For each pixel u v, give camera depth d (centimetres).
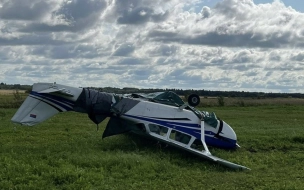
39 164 854
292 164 1033
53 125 1639
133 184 772
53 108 1129
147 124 1142
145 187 759
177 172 891
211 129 1188
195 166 980
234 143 1206
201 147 1191
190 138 1156
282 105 3912
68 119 1933
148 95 1238
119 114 1145
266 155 1135
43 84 1127
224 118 2344
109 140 1240
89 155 985
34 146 1126
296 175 892
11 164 849
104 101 1145
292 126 1895
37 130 1473
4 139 1252
